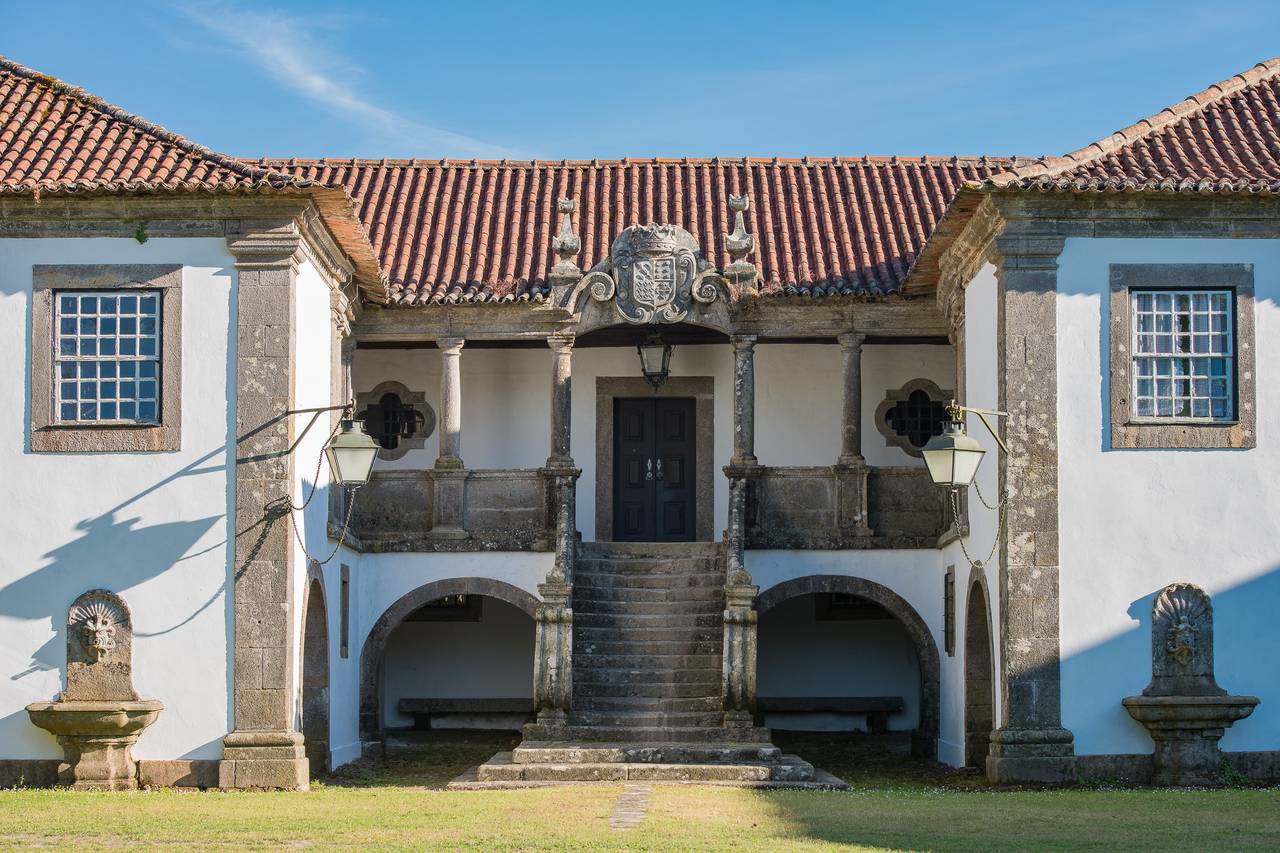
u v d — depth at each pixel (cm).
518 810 1512
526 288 2184
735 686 1905
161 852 1291
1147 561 1750
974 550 1911
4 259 1770
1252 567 1752
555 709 1898
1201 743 1723
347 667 2042
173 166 1791
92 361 1764
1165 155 1847
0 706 1728
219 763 1711
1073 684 1736
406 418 2377
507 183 2475
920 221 2328
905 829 1395
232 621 1728
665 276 2159
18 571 1741
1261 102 1959
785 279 2200
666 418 2423
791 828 1398
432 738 2322
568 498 2114
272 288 1764
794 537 2141
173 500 1747
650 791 1656
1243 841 1327
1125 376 1762
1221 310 1783
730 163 2512
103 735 1697
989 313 1845
